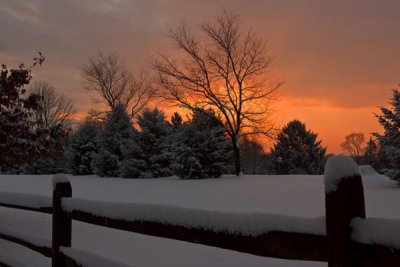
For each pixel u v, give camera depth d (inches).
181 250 238.4
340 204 65.1
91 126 1517.0
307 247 69.7
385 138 613.0
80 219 126.7
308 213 346.0
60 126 372.2
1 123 331.9
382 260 59.6
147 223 100.6
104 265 115.9
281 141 2041.1
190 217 89.9
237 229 79.9
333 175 66.1
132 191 625.6
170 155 1050.7
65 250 133.4
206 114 1111.0
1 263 195.5
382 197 440.1
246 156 3034.0
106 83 1979.6
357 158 2733.8
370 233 61.1
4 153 336.5
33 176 1174.3
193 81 1160.8
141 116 1161.4
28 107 354.6
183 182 802.8
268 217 75.7
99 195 565.0
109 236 279.6
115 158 1245.7
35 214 375.2
